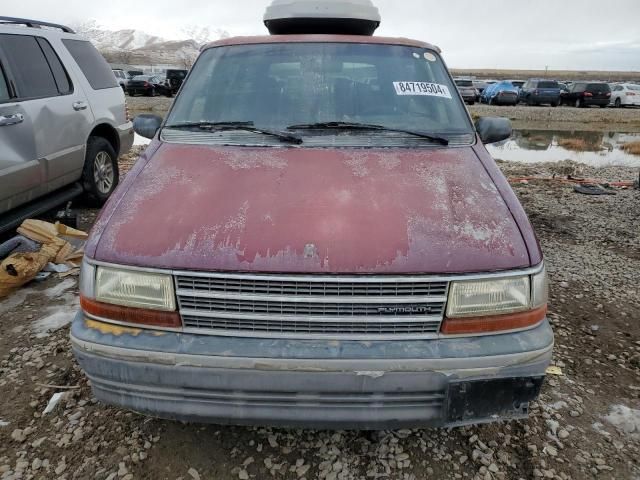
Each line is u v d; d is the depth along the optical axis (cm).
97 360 201
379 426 201
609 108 2925
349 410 197
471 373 194
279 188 232
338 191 229
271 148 276
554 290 412
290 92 312
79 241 469
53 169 493
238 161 259
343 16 370
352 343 195
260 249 198
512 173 955
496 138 328
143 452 238
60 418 259
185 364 194
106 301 204
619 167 1055
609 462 236
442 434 252
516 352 196
